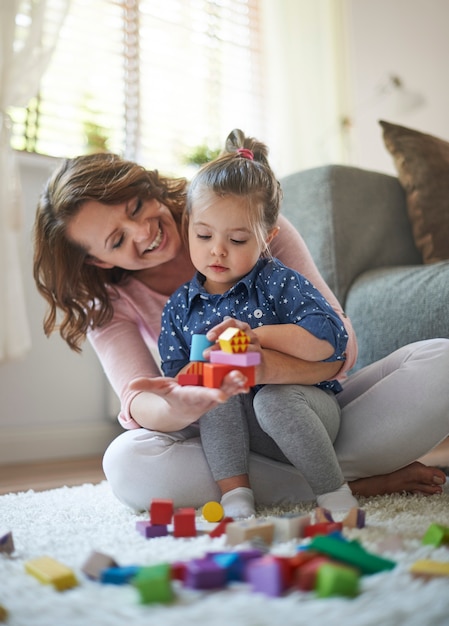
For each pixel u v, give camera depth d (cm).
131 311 138
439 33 317
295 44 275
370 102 291
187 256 135
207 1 263
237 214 108
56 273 129
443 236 180
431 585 63
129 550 82
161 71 252
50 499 126
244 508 102
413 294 150
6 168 185
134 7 241
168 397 94
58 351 210
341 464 119
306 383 108
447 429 115
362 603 59
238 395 113
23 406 203
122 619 59
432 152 189
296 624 56
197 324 115
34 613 61
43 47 193
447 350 116
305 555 68
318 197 175
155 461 111
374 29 294
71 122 229
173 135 255
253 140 132
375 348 157
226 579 67
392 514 100
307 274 129
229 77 269
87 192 121
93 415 217
